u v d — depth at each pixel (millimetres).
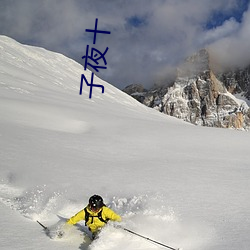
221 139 22422
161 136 22469
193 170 12188
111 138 20438
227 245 5258
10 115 24922
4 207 6949
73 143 17188
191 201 7953
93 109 41594
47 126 23828
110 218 5672
